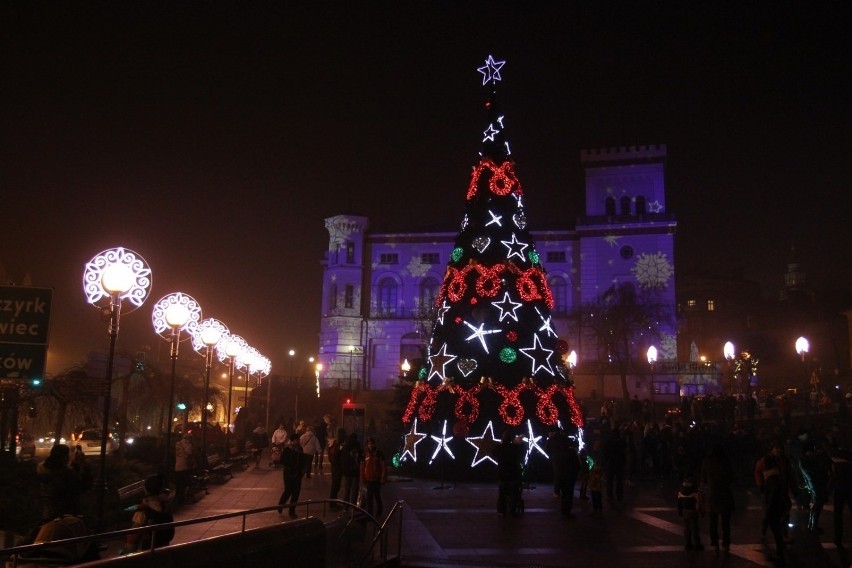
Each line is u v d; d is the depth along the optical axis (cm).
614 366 6600
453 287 2670
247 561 744
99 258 1457
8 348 1148
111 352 1388
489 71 2948
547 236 7300
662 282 6862
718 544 1431
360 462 1886
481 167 2795
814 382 4922
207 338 2545
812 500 1655
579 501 2102
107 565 575
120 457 2197
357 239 7594
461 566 1249
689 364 6506
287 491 1817
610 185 7275
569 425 2548
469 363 2541
